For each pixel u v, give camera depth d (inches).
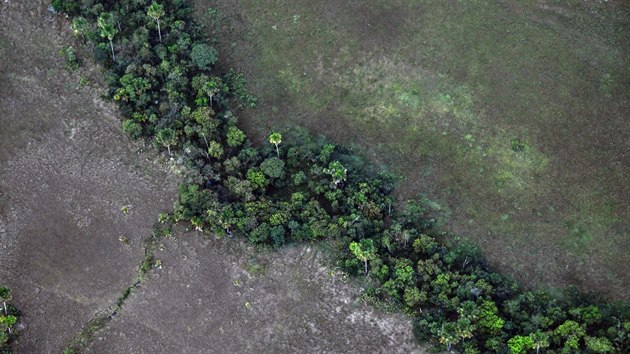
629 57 5088.6
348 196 4566.9
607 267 4266.7
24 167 4704.7
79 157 4753.9
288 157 4751.5
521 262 4330.7
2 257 4347.9
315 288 4224.9
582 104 4896.7
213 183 4640.8
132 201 4571.9
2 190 4603.8
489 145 4773.6
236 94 5093.5
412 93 5032.0
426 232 4478.3
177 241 4404.5
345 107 5022.1
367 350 3998.5
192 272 4291.3
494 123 4857.3
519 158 4702.3
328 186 4589.1
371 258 4158.5
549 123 4830.2
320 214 4448.8
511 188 4596.5
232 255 4350.4
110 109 4955.7
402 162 4758.9
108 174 4682.6
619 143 4714.6
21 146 4795.8
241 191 4515.3
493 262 4347.9
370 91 5073.8
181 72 5004.9
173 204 4549.7
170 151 4744.1
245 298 4195.4
